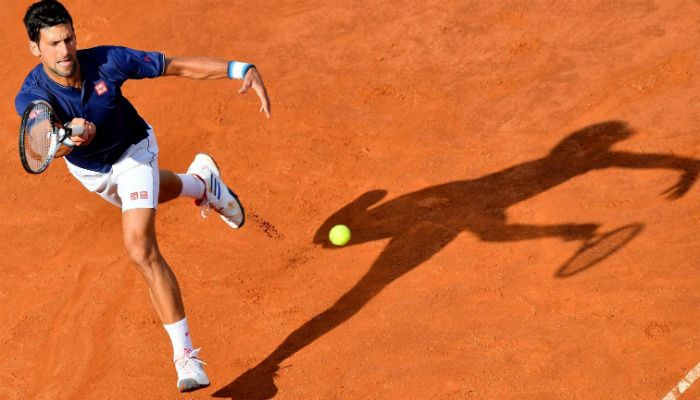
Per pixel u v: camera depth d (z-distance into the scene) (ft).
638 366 55.42
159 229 71.15
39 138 45.55
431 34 97.19
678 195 71.41
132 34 100.48
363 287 63.77
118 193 53.78
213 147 81.35
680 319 59.00
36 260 68.33
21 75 94.68
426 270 65.05
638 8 98.94
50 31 43.78
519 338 58.23
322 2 104.73
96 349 59.47
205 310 62.39
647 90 85.61
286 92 88.89
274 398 54.80
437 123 83.05
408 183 75.20
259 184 75.97
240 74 51.96
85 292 64.54
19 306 63.52
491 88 87.76
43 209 74.08
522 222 69.51
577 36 94.94
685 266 63.87
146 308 62.85
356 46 96.12
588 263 64.69
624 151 77.36
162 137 83.05
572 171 75.36
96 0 106.42
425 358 57.11
